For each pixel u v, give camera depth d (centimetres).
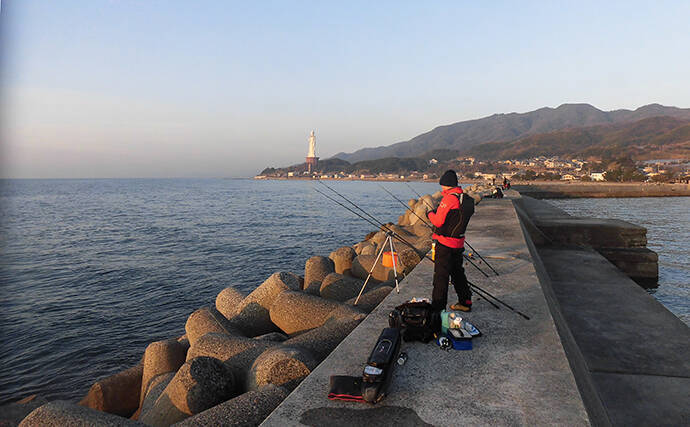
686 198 7762
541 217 2092
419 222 1675
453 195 452
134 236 3872
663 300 1306
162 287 2017
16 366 1160
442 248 453
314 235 3919
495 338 396
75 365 1168
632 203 6462
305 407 280
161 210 7162
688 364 580
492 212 1659
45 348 1280
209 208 7662
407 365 342
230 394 436
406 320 390
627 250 1587
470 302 478
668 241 2534
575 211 4953
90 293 1911
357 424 260
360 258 1015
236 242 3475
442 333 393
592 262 1273
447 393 296
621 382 533
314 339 513
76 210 7188
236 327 759
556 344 382
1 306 1697
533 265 709
